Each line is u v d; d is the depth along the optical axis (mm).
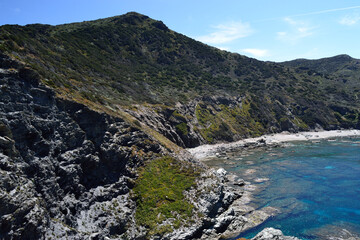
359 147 100125
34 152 32188
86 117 42844
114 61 116562
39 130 33812
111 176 43188
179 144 92438
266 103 145500
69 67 71875
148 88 106688
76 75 68125
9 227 24016
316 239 36562
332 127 144500
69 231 30188
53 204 31719
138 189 43188
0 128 27953
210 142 104875
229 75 164125
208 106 121312
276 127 135500
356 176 62938
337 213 43938
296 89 167500
